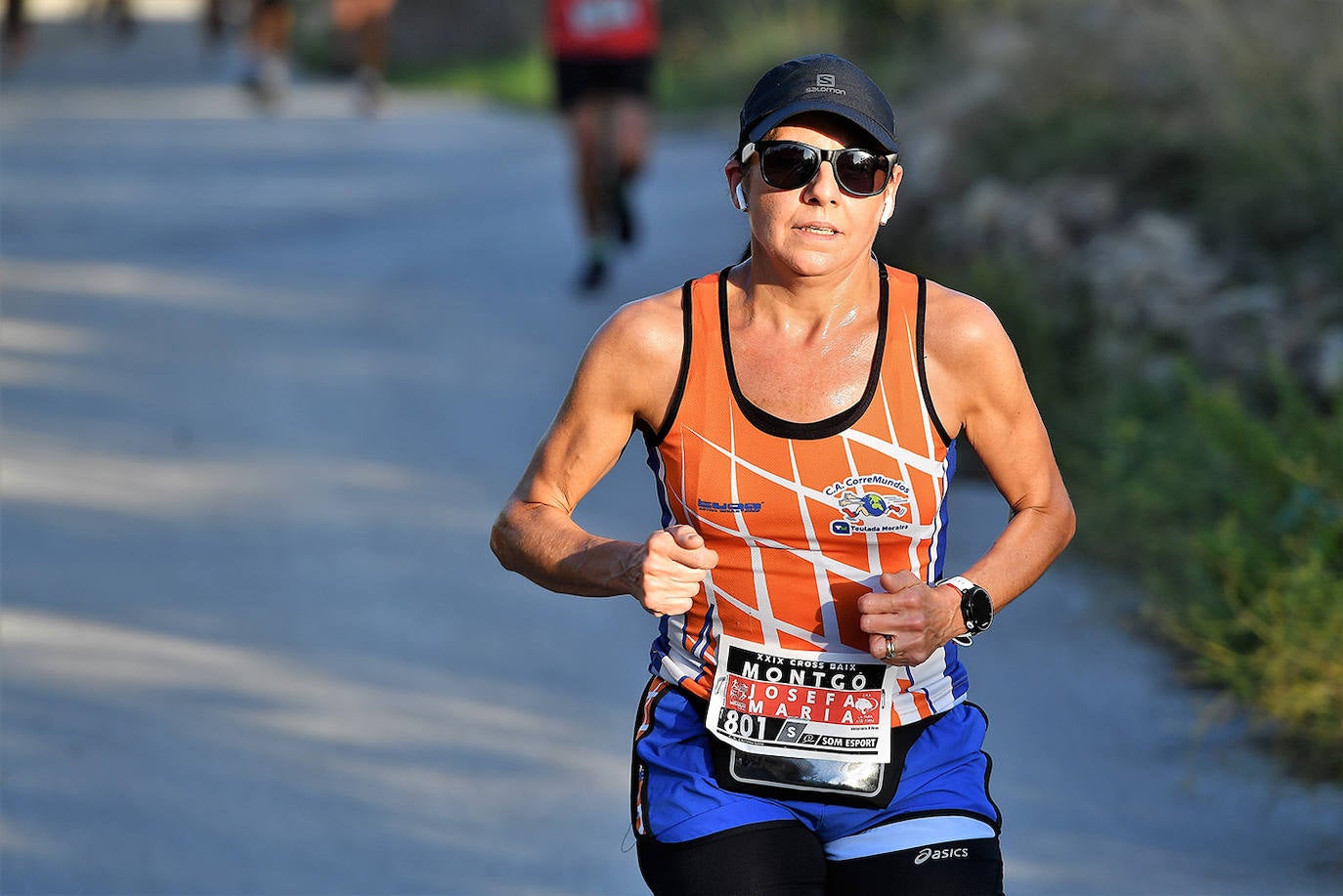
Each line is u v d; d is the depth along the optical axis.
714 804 10.09
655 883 10.22
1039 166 34.91
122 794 16.75
